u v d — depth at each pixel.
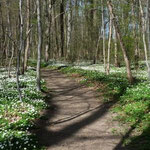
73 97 17.53
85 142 9.45
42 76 27.73
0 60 35.56
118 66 34.16
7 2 28.66
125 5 20.78
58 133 10.49
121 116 12.08
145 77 21.94
